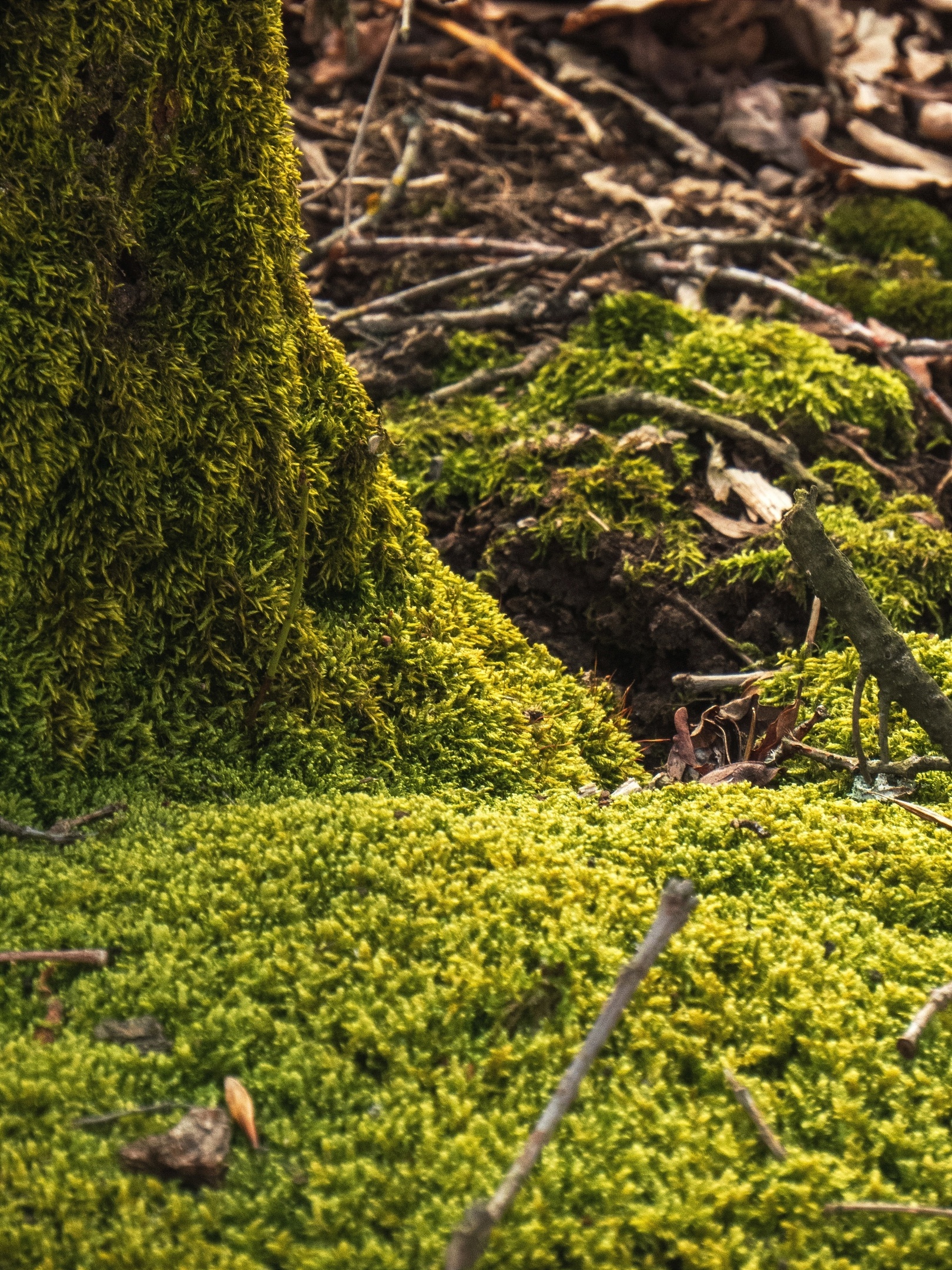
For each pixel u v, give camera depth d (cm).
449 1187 80
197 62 89
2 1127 80
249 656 95
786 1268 79
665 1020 83
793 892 89
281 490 95
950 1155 81
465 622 102
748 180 172
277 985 84
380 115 171
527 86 180
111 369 89
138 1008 83
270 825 89
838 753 98
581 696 103
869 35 187
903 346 134
